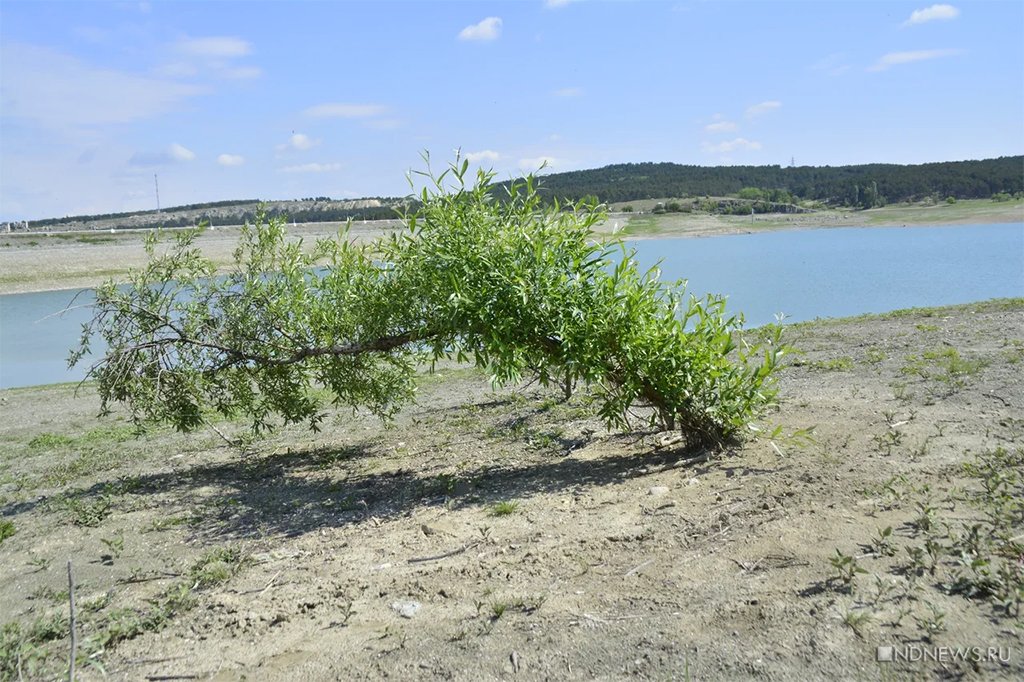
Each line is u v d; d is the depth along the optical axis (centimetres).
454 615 391
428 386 1191
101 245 4825
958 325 1259
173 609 429
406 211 663
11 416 1219
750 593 379
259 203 737
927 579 373
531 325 608
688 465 613
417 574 448
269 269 728
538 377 650
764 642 336
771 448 623
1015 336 1081
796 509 484
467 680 331
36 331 2434
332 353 703
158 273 723
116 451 913
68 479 786
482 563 453
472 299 604
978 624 334
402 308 653
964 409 693
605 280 619
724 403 614
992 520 435
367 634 380
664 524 486
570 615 377
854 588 371
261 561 496
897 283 2345
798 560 410
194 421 750
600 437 750
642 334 609
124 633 401
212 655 374
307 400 772
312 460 781
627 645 346
